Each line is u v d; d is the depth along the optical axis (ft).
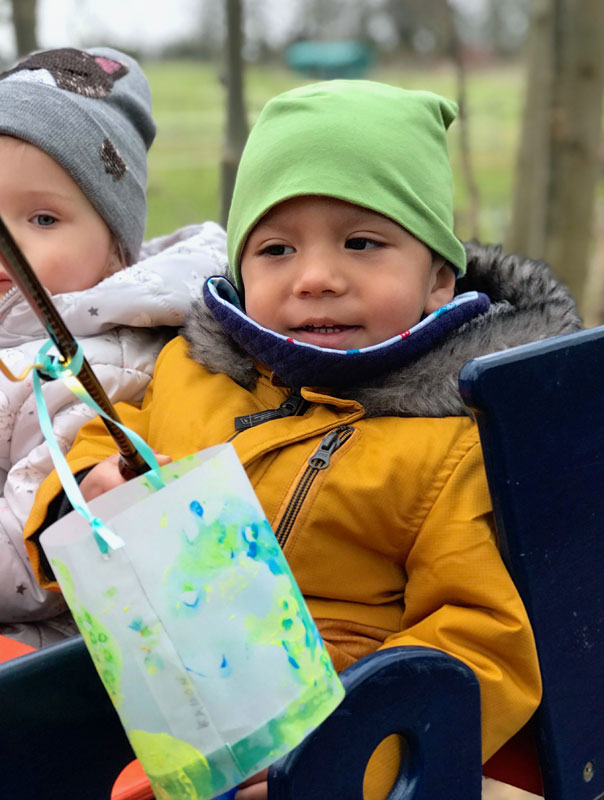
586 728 4.24
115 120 5.85
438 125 4.96
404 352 4.61
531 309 4.79
